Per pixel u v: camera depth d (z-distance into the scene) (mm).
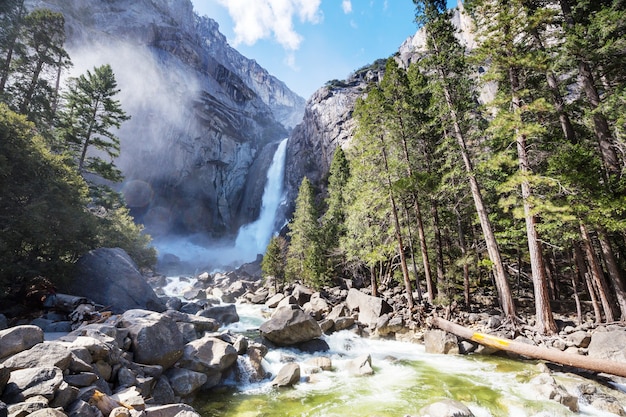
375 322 18266
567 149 15477
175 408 6277
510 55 16156
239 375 10125
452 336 14375
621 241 17219
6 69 22719
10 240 13648
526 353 11805
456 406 7402
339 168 43562
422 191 20750
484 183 20797
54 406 4871
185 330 11438
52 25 25562
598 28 14789
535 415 7871
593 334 12188
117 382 7215
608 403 8336
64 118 25750
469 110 19594
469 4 16594
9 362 5461
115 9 80000
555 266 24156
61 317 13234
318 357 12156
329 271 33938
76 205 18094
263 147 106438
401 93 21906
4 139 14359
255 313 24812
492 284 25078
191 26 112938
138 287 17562
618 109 14727
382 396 9023
